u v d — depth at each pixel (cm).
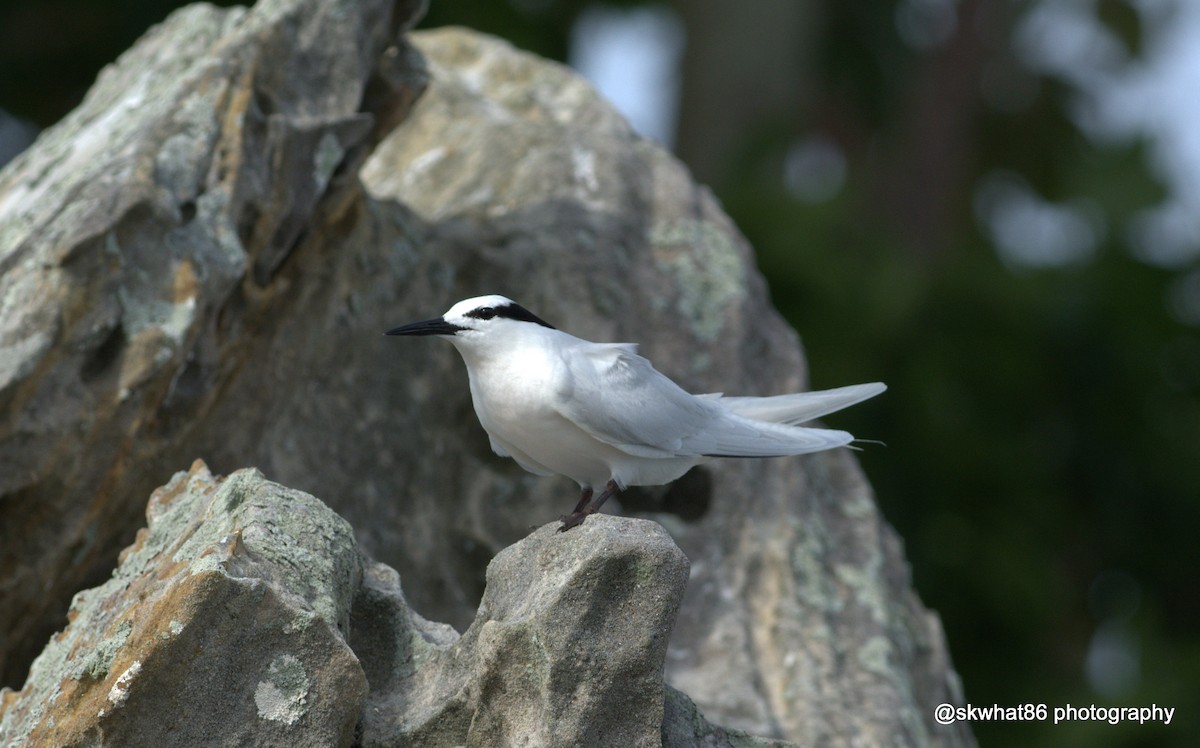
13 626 818
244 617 571
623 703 586
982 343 2228
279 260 887
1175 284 2494
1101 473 2278
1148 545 2275
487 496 1030
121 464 795
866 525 1094
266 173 863
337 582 620
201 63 894
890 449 2045
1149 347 2353
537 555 616
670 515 1040
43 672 664
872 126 2797
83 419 766
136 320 782
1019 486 2095
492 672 589
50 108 1973
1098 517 2277
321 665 580
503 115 1339
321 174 896
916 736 934
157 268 793
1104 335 2334
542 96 1372
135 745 569
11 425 746
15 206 880
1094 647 2242
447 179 1259
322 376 967
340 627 614
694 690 922
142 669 561
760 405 856
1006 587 1981
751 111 2445
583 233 1134
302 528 628
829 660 956
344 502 955
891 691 948
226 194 832
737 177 2386
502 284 1087
